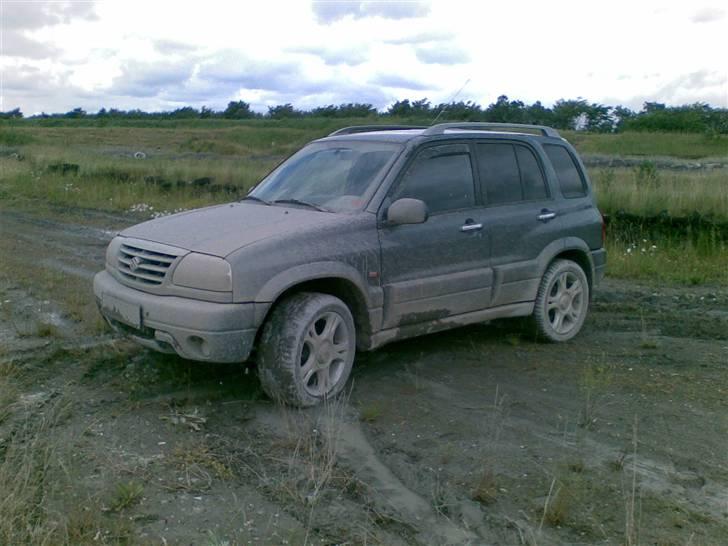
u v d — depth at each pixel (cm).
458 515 398
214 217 571
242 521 385
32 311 743
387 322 573
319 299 524
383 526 387
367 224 560
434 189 610
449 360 646
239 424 501
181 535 369
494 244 643
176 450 456
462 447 475
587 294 733
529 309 680
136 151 3550
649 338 725
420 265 590
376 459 459
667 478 438
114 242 574
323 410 524
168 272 505
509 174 673
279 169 666
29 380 559
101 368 588
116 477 421
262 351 512
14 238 1234
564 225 705
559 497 405
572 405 546
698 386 588
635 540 371
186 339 495
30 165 2273
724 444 484
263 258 502
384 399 553
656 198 1255
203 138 4212
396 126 706
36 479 404
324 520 388
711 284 985
